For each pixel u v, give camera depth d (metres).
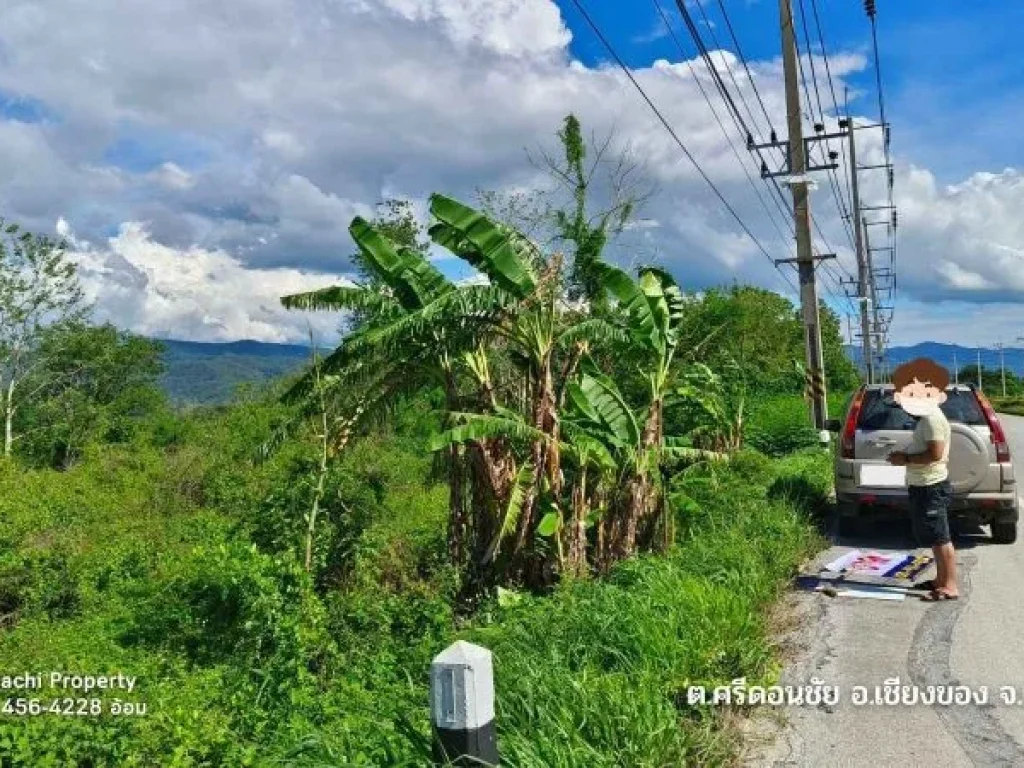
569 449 8.74
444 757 3.65
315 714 5.66
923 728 5.17
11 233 32.84
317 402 9.37
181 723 4.74
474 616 7.92
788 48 18.11
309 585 7.36
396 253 8.54
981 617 7.36
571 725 4.46
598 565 9.18
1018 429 34.31
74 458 35.19
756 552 8.69
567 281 9.38
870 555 9.51
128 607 8.57
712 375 12.45
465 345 8.49
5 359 33.16
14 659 6.39
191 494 16.48
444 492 13.61
